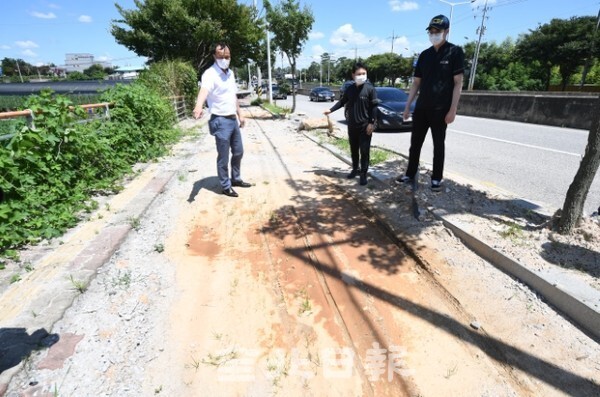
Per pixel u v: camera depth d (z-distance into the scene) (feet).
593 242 9.77
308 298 9.05
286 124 44.55
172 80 49.01
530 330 7.73
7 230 10.78
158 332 7.88
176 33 66.39
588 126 36.06
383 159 21.71
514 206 13.15
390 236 12.08
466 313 8.34
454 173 19.57
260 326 8.11
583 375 6.66
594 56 122.93
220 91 14.70
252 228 13.04
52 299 8.52
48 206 12.89
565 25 125.39
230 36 71.51
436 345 7.52
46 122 14.20
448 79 13.61
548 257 9.51
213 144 29.53
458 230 11.53
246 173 20.22
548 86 143.23
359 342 7.64
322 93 106.42
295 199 15.78
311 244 11.72
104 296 8.93
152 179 18.30
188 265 10.59
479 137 31.63
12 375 6.52
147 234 12.41
